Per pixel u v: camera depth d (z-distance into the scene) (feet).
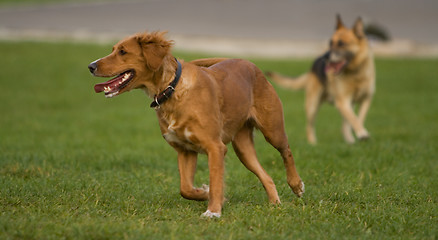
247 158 25.12
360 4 150.71
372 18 125.08
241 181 28.78
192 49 93.50
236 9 142.51
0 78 76.33
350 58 45.96
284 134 25.31
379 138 45.70
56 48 92.38
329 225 20.86
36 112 60.59
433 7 143.23
